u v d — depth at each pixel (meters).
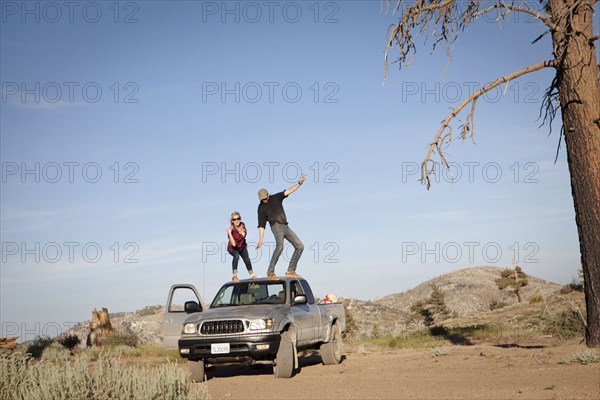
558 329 22.58
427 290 104.56
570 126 16.03
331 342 16.41
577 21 15.77
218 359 13.64
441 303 64.12
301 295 14.99
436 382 11.76
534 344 20.59
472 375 12.56
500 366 13.78
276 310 13.96
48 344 28.69
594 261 15.68
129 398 8.38
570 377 11.27
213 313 13.88
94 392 8.48
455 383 11.48
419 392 10.53
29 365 9.99
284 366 13.55
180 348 13.62
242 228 16.30
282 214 16.02
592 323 15.81
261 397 10.78
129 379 8.60
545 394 9.60
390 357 18.56
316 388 11.62
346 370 14.84
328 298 18.09
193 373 13.78
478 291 96.25
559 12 15.94
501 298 90.38
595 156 15.71
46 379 8.74
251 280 15.27
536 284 70.75
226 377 14.51
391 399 9.94
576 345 17.48
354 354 21.27
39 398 8.47
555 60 16.23
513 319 32.78
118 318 50.28
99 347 27.27
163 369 8.87
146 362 19.98
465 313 88.06
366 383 12.09
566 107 16.08
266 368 16.70
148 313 52.12
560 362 13.48
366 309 70.31
